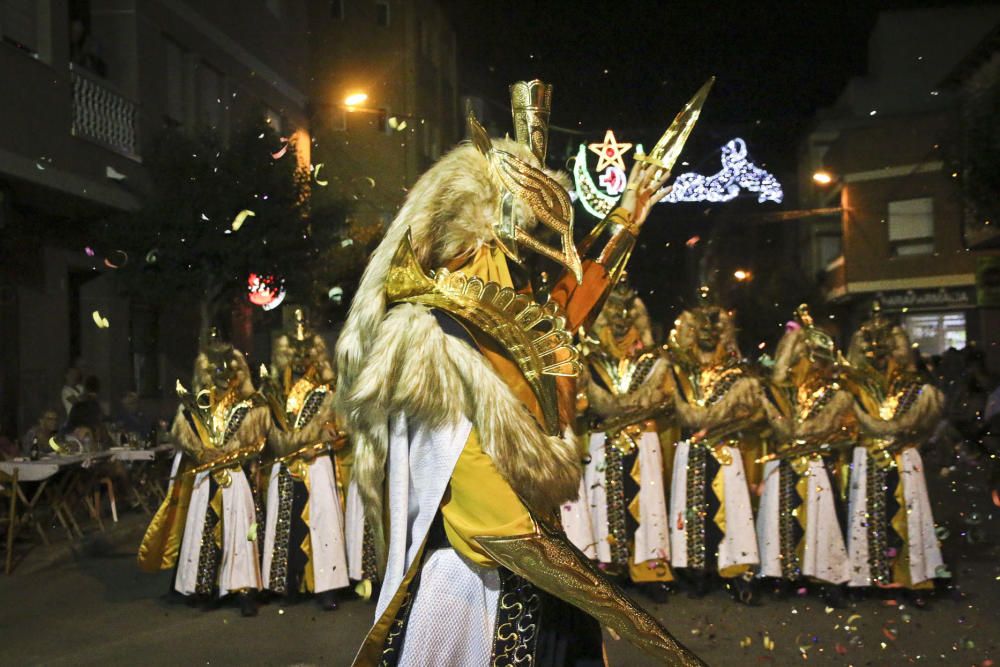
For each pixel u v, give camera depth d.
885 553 7.44
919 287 31.80
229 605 7.89
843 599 7.59
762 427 8.22
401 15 31.12
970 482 14.18
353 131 29.84
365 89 30.62
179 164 16.05
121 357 17.20
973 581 8.16
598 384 7.94
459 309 2.26
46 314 15.42
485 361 2.22
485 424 2.17
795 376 7.89
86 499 11.54
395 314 2.25
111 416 15.86
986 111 19.09
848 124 35.59
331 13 30.62
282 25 24.67
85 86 15.43
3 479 9.86
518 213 2.37
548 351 2.28
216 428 7.67
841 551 7.55
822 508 7.58
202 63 20.03
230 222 15.78
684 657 2.15
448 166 2.42
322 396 7.86
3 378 14.29
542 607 2.31
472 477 2.18
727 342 7.93
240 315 21.17
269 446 8.19
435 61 34.22
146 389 18.27
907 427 7.46
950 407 15.88
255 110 16.84
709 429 7.77
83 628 7.18
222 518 7.65
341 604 7.89
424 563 2.30
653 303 28.20
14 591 8.57
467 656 2.28
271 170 16.33
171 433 7.77
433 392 2.17
